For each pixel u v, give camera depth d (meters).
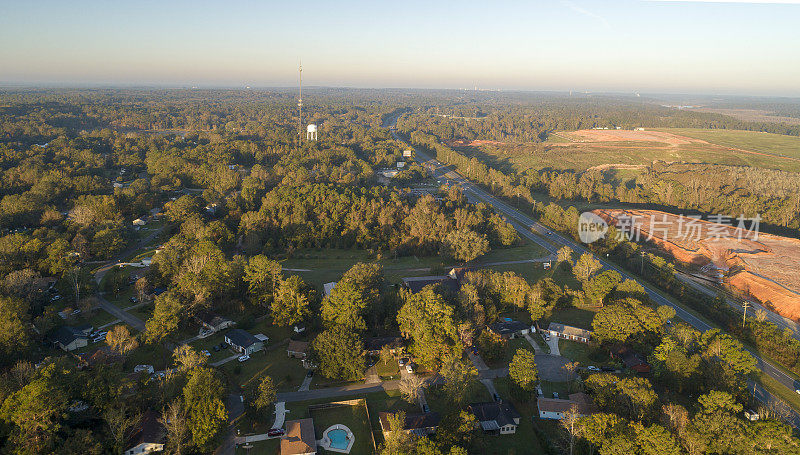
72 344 104.94
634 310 113.75
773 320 134.12
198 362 90.06
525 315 131.38
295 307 117.44
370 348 107.19
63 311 122.44
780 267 161.50
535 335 120.56
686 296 144.88
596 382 89.06
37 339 107.19
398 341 109.44
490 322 123.69
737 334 124.56
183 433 75.38
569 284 154.12
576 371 103.81
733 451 70.38
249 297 129.62
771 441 68.06
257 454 77.38
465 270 148.75
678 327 108.81
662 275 156.38
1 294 110.38
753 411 89.38
